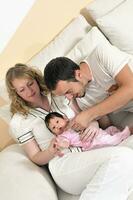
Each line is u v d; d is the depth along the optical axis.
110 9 1.98
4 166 1.52
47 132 1.61
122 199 1.24
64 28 2.07
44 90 1.63
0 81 1.85
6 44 1.94
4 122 2.09
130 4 1.96
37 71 1.65
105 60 1.51
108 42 1.85
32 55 2.04
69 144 1.53
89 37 1.83
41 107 1.64
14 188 1.37
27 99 1.60
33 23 1.98
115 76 1.50
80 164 1.39
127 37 1.89
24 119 1.62
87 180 1.38
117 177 1.25
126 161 1.29
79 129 1.55
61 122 1.56
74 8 2.07
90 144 1.53
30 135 1.62
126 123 1.71
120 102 1.47
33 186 1.39
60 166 1.46
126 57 1.53
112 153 1.32
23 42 1.99
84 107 1.63
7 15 1.88
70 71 1.46
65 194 1.50
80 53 1.77
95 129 1.55
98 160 1.33
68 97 1.52
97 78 1.56
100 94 1.60
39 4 1.96
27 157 1.61
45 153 1.53
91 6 2.00
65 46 1.91
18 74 1.56
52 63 1.46
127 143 1.46
